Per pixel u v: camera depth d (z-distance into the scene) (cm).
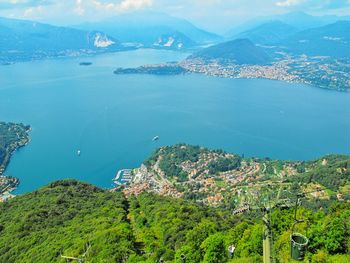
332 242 6581
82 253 9200
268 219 3061
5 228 13575
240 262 6712
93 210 14150
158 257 8638
